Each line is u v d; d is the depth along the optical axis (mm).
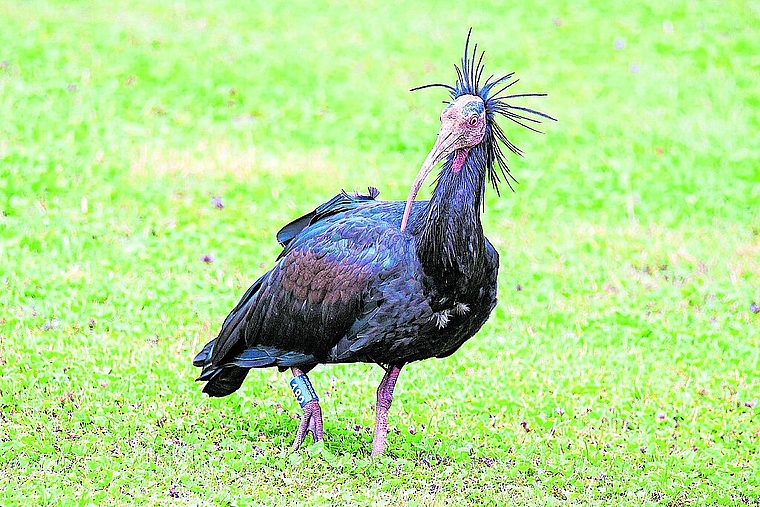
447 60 35281
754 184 28656
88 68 31672
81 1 36875
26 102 29188
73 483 13695
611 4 39719
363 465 14711
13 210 23469
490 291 15062
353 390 17672
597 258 24078
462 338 15086
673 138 30906
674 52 36562
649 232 25812
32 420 15445
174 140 28500
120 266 21641
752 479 15438
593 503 14312
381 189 26859
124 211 24016
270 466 14617
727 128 31797
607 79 34656
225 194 25578
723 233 26125
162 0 37812
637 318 21203
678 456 16094
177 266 21859
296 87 32594
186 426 15805
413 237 14367
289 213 25000
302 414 16094
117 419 15742
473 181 14273
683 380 18844
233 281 21562
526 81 34125
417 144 30047
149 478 13953
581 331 20641
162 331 19219
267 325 15234
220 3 38094
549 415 17297
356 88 32906
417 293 14234
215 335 19312
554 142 30453
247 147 28641
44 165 25594
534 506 14055
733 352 19984
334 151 29266
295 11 38156
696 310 22031
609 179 28469
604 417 17312
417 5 39500
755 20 38719
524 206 26781
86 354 17859
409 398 17516
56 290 20375
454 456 15453
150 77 31766
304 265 14836
